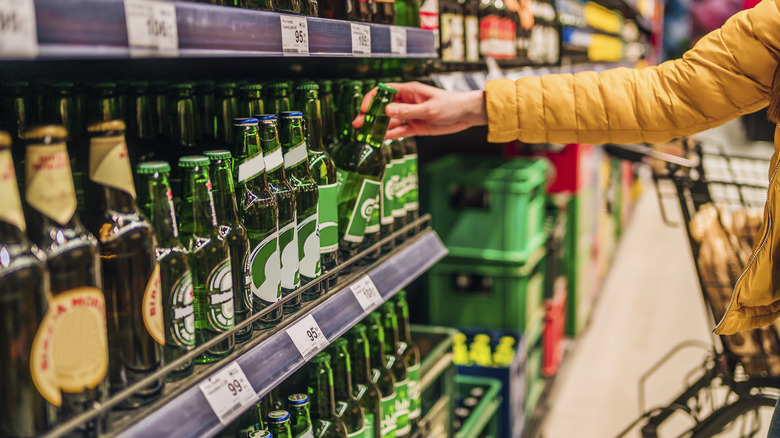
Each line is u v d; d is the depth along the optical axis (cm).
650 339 408
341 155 141
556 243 340
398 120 165
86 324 76
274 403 133
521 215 280
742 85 147
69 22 64
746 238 221
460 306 293
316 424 130
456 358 274
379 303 140
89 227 84
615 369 368
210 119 126
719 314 200
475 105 163
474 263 288
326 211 129
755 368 194
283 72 186
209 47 85
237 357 100
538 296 322
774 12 141
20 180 91
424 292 305
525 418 295
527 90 160
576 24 455
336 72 205
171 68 153
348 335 147
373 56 135
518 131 161
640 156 222
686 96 152
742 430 201
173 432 84
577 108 158
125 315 83
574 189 373
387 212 157
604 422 310
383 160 144
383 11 155
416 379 175
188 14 81
